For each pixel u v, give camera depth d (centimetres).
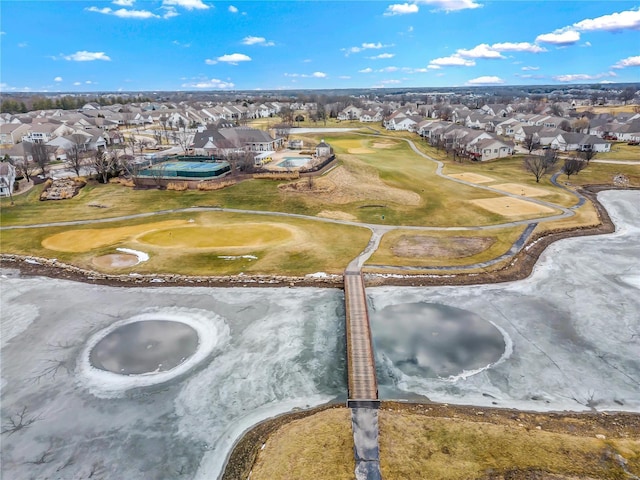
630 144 11500
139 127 16675
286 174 7525
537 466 2123
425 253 4756
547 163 7988
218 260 4622
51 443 2416
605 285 4081
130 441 2422
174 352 3194
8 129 12194
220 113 18600
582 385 2791
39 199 6981
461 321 3541
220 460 2284
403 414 2517
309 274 4275
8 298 4006
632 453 2205
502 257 4638
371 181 7700
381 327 3469
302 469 2142
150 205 6644
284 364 3038
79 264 4622
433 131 13075
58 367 3052
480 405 2619
